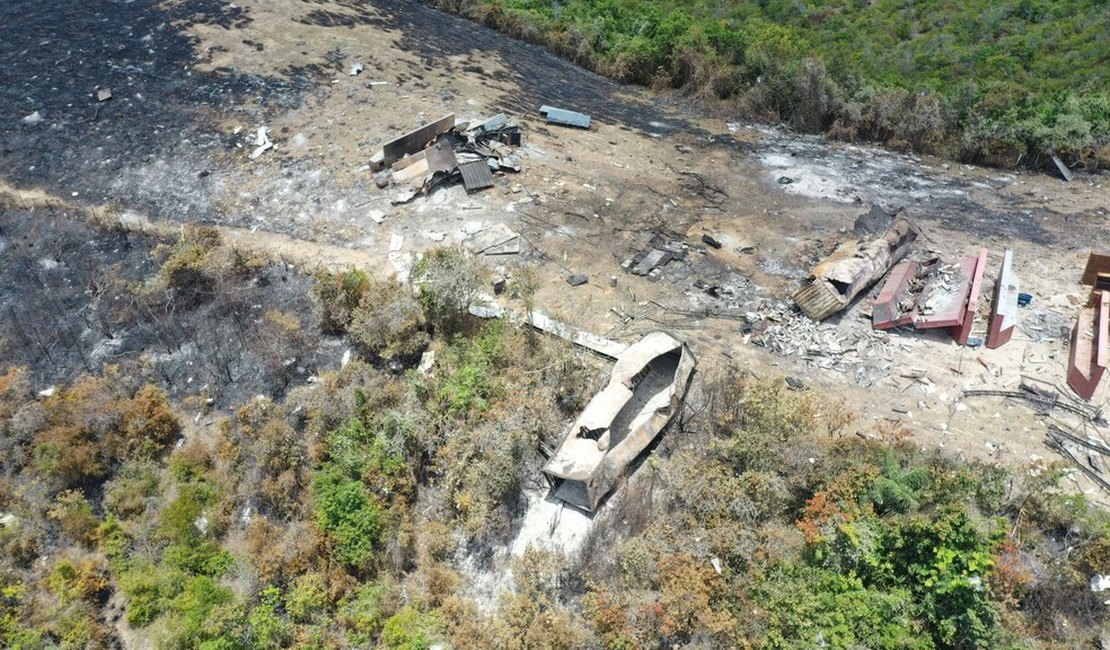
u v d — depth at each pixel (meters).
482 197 21.27
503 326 16.95
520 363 16.38
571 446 14.54
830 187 22.41
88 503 15.35
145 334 18.06
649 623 12.23
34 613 13.86
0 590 14.04
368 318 17.03
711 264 19.34
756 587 12.68
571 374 16.09
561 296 18.34
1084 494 14.00
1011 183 23.03
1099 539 12.72
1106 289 18.00
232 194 21.59
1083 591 12.49
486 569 13.91
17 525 14.86
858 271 17.59
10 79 24.23
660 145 24.27
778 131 25.59
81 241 20.28
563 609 13.01
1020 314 17.62
